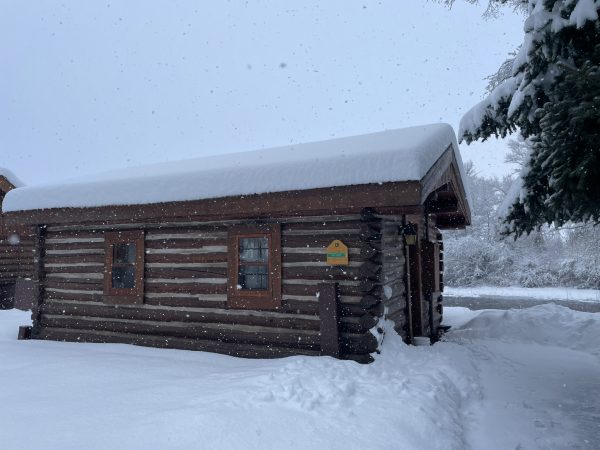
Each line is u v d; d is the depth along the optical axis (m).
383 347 6.27
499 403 5.32
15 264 15.06
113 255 8.24
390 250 7.24
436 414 4.39
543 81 5.84
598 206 5.02
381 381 5.13
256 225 7.00
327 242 6.57
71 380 5.48
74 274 8.59
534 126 6.26
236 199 6.52
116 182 7.60
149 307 7.81
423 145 5.80
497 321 9.88
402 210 6.30
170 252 7.73
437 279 10.18
